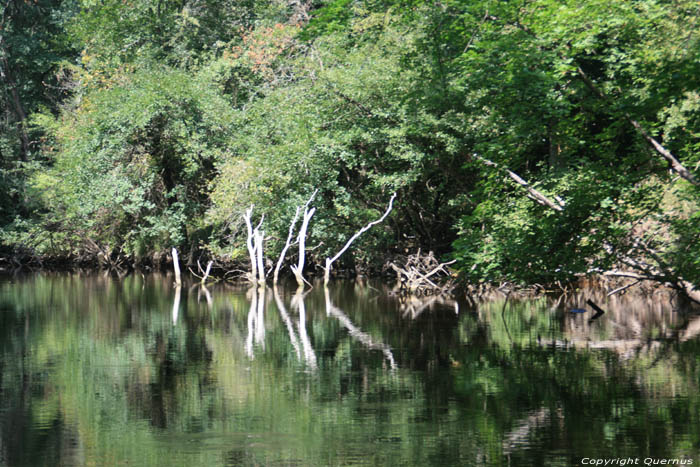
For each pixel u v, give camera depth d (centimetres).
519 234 1889
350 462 1019
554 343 1848
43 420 1226
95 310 2617
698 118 1733
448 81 2256
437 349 1795
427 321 2273
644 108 1686
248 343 1916
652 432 1123
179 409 1282
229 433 1150
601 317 2319
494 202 2053
